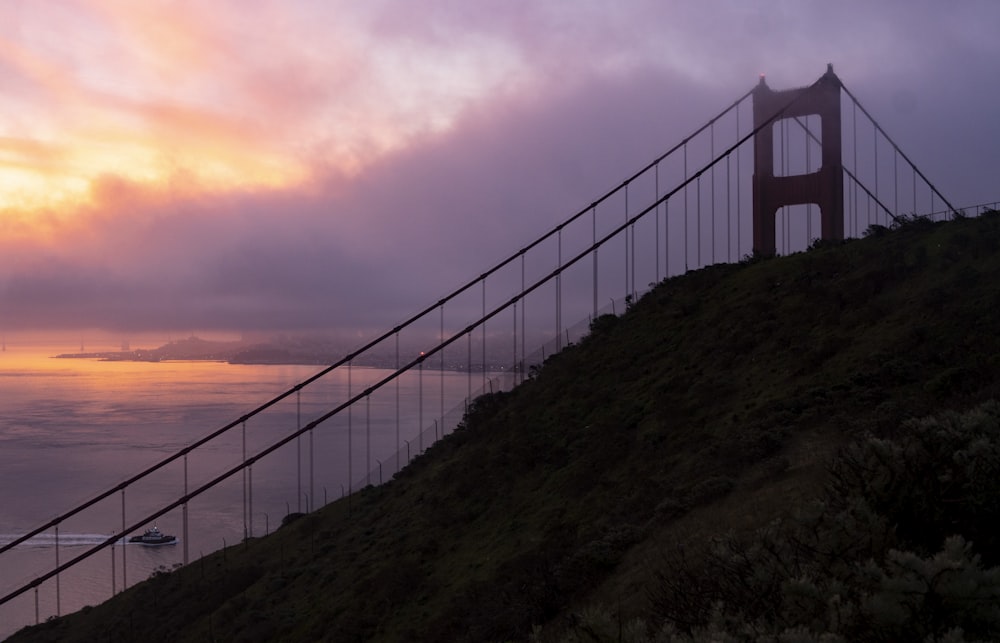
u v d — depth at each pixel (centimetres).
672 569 837
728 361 2577
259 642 2255
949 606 445
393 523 2822
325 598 2377
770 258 3766
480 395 3781
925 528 621
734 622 494
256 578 2975
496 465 2691
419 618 1820
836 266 2989
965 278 2327
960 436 659
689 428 2141
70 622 3341
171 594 3209
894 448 656
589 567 1324
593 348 3456
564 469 2359
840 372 2041
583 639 521
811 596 480
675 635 491
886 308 2405
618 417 2544
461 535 2305
